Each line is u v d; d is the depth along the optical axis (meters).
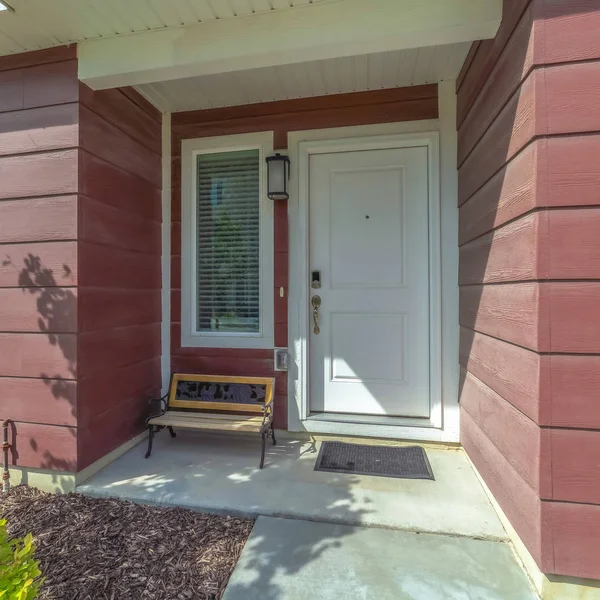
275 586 1.48
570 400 1.41
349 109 2.78
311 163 2.90
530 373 1.49
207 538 1.75
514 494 1.66
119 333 2.54
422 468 2.34
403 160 2.79
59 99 2.20
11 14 1.93
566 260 1.41
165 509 1.97
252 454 2.56
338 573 1.54
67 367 2.17
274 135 2.89
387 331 2.83
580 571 1.40
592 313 1.39
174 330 3.02
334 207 2.89
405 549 1.67
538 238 1.43
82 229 2.21
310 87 2.70
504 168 1.76
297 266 2.85
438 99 2.66
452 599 1.42
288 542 1.72
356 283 2.87
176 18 2.00
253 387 2.77
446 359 2.64
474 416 2.27
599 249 1.39
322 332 2.91
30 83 2.24
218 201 3.04
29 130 2.24
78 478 2.18
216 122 2.98
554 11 1.42
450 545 1.70
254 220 2.98
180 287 3.02
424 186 2.76
